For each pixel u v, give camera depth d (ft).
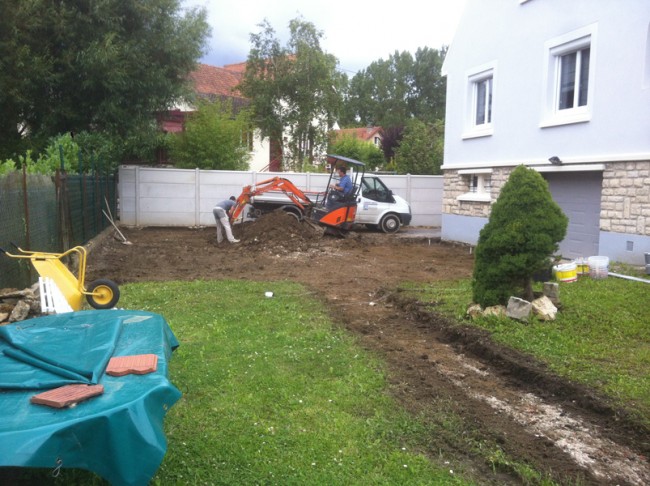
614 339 20.65
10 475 11.62
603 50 36.65
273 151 113.29
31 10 48.73
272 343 21.15
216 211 51.52
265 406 15.57
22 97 50.24
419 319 25.25
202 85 115.34
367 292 31.50
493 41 48.60
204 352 19.99
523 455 13.09
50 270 23.22
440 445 13.62
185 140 79.10
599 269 31.37
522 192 23.00
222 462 12.59
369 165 127.44
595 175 39.06
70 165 45.01
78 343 12.37
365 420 14.79
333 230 55.36
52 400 9.45
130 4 56.08
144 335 13.37
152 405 10.01
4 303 22.56
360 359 19.52
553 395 16.69
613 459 13.05
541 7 42.27
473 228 52.95
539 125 42.83
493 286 23.81
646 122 33.63
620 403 15.23
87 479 11.61
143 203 70.54
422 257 46.98
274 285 32.91
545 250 22.68
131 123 58.59
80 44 52.90
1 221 24.04
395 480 12.05
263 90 102.06
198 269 38.88
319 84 102.06
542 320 22.66
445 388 17.16
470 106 53.62
